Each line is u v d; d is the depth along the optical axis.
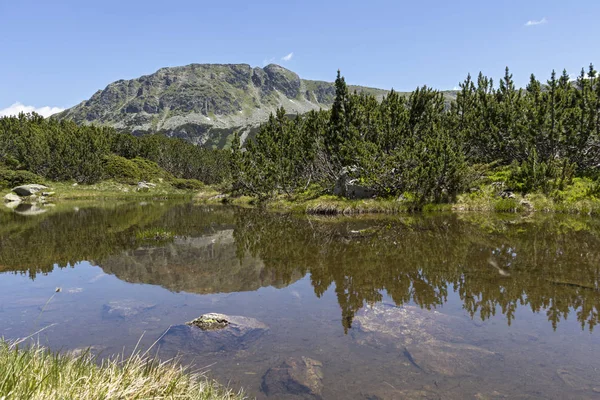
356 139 28.81
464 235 14.70
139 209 33.34
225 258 12.25
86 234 17.59
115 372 3.83
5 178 55.09
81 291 8.82
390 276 9.34
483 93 33.91
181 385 3.90
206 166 97.12
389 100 31.62
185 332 6.19
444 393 4.35
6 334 6.22
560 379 4.57
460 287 8.22
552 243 12.54
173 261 11.91
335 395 4.36
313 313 7.09
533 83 29.98
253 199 38.00
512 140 28.16
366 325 6.41
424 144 26.03
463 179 25.55
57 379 3.34
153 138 103.19
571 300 7.21
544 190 23.55
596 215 19.41
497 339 5.70
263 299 8.05
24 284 9.44
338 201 26.48
